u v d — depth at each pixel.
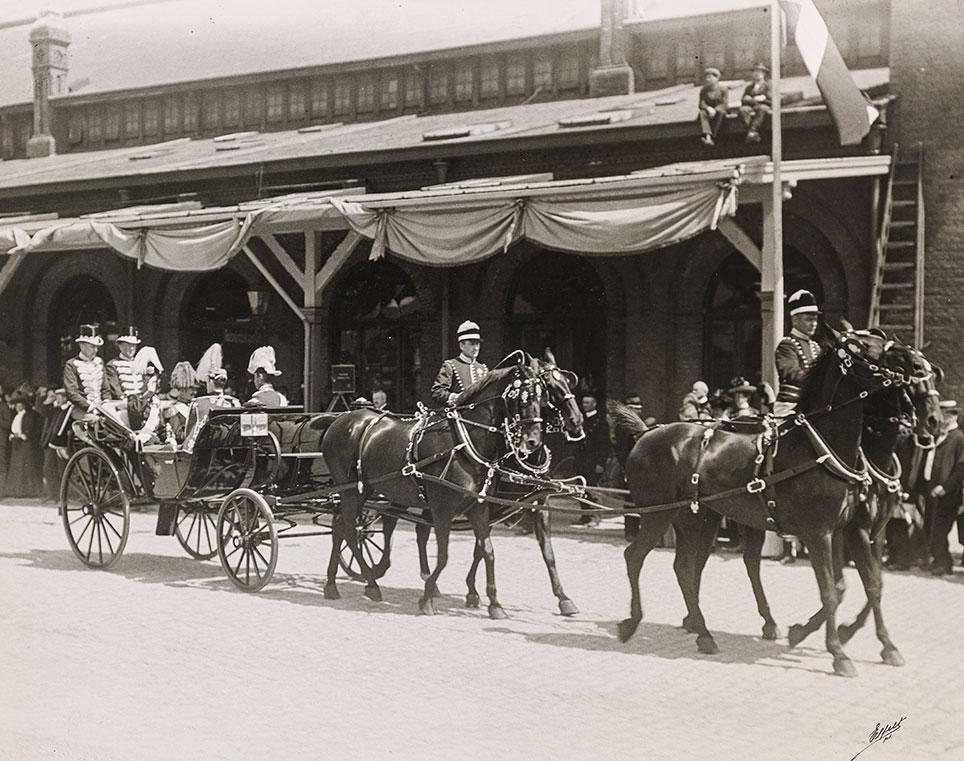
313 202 16.38
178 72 25.23
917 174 16.62
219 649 8.73
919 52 16.83
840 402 8.23
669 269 18.27
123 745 6.38
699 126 17.25
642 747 6.33
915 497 12.46
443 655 8.55
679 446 9.04
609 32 20.56
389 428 10.78
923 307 16.56
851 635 8.55
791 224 17.33
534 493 10.14
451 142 18.91
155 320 22.95
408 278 20.78
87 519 17.09
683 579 8.95
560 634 9.31
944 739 6.49
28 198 23.56
